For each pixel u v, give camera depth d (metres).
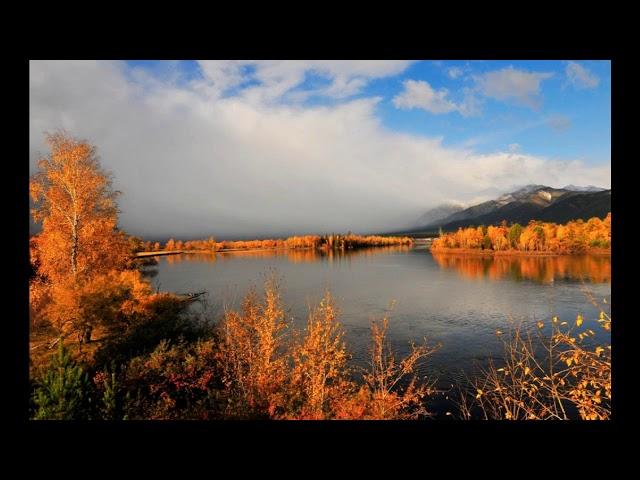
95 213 15.00
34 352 11.20
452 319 22.03
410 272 51.97
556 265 52.50
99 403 7.35
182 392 9.43
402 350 15.66
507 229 86.06
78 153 14.15
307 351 7.65
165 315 16.86
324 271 54.47
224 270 54.12
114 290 12.66
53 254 13.78
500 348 15.95
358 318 22.16
